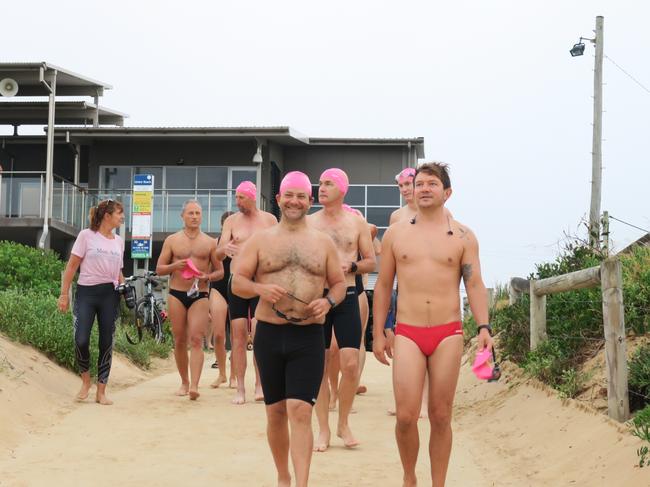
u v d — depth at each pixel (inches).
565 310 386.6
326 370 315.3
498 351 449.1
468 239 236.4
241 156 1316.4
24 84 1160.2
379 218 1392.7
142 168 1320.1
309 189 236.8
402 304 234.7
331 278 236.8
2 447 292.0
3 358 386.9
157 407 386.9
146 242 808.3
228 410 383.9
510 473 275.9
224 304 470.0
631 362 299.0
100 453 291.0
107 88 1250.6
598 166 1121.4
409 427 229.1
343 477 267.1
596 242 467.2
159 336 721.6
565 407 312.2
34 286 690.2
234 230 422.6
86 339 387.9
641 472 227.8
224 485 255.4
